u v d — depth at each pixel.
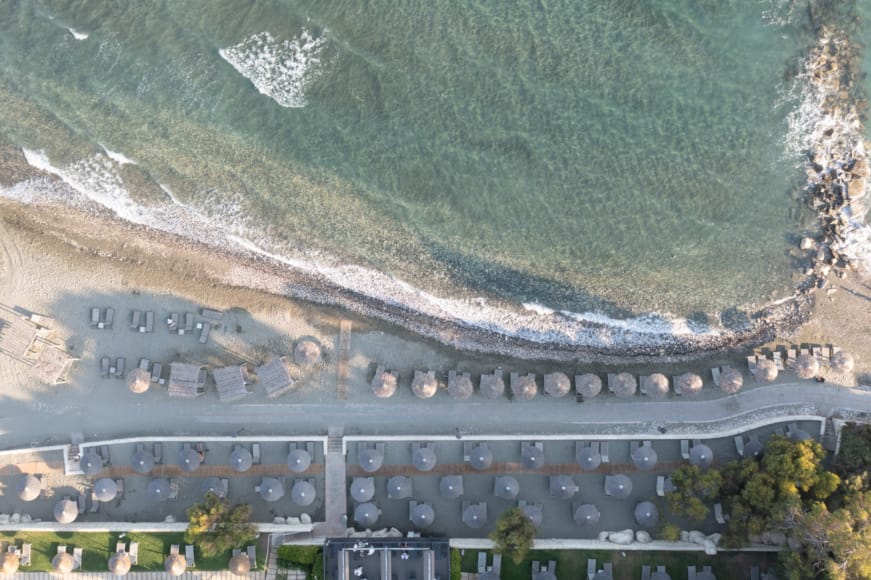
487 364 51.06
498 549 47.19
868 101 52.41
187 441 49.81
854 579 42.00
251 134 53.28
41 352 50.62
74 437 50.53
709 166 52.81
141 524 49.28
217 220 52.59
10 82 53.94
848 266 51.31
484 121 53.16
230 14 53.69
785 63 53.16
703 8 53.47
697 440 49.34
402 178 53.03
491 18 53.59
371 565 47.62
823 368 50.38
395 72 53.34
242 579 48.78
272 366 49.56
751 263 52.16
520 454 49.69
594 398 50.44
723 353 51.06
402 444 49.88
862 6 52.94
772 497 45.53
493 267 52.38
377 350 51.25
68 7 54.31
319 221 52.75
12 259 51.94
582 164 52.91
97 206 52.62
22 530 49.06
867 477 45.38
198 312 51.56
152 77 53.66
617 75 53.28
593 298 52.03
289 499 50.03
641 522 48.16
